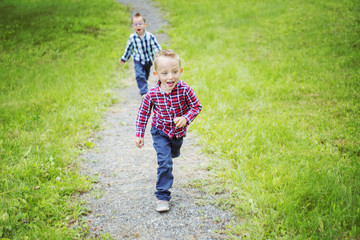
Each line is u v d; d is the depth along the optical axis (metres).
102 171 3.58
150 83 7.41
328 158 3.45
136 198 3.04
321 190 2.79
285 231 2.36
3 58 9.16
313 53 8.24
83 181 3.25
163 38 11.48
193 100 2.74
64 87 6.74
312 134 4.15
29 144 4.05
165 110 2.74
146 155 4.01
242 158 3.56
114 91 6.79
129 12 15.37
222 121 4.73
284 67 7.48
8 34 10.90
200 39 10.55
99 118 5.16
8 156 3.71
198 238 2.45
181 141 2.94
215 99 5.57
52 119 4.98
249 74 7.21
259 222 2.51
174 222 2.65
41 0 16.27
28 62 9.02
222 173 3.31
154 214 2.78
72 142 4.16
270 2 14.33
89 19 13.14
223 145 3.92
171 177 2.82
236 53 9.14
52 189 3.00
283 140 4.00
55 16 13.26
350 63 7.18
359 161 3.36
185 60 8.66
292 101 5.55
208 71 7.33
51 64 8.87
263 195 2.75
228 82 6.64
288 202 2.63
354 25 9.69
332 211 2.52
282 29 10.67
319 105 5.21
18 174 3.25
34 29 11.58
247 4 14.76
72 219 2.68
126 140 4.46
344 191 2.71
